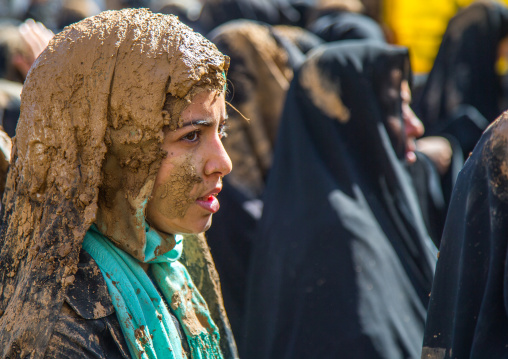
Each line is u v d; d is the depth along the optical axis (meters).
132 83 1.97
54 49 2.02
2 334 1.89
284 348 3.93
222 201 5.09
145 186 2.02
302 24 8.15
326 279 3.89
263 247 4.30
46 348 1.85
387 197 4.22
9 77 5.66
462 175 2.21
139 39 2.00
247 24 5.51
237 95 5.29
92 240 2.07
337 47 4.48
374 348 3.66
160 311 2.09
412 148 4.66
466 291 2.10
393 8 7.97
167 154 2.03
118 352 1.95
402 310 3.88
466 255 2.11
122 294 2.00
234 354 2.59
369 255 3.92
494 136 2.05
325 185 4.18
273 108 5.35
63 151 1.98
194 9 8.86
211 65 2.04
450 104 7.44
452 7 8.00
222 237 5.00
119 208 2.06
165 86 1.98
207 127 2.06
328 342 3.75
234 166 5.23
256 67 5.34
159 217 2.11
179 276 2.28
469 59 7.53
